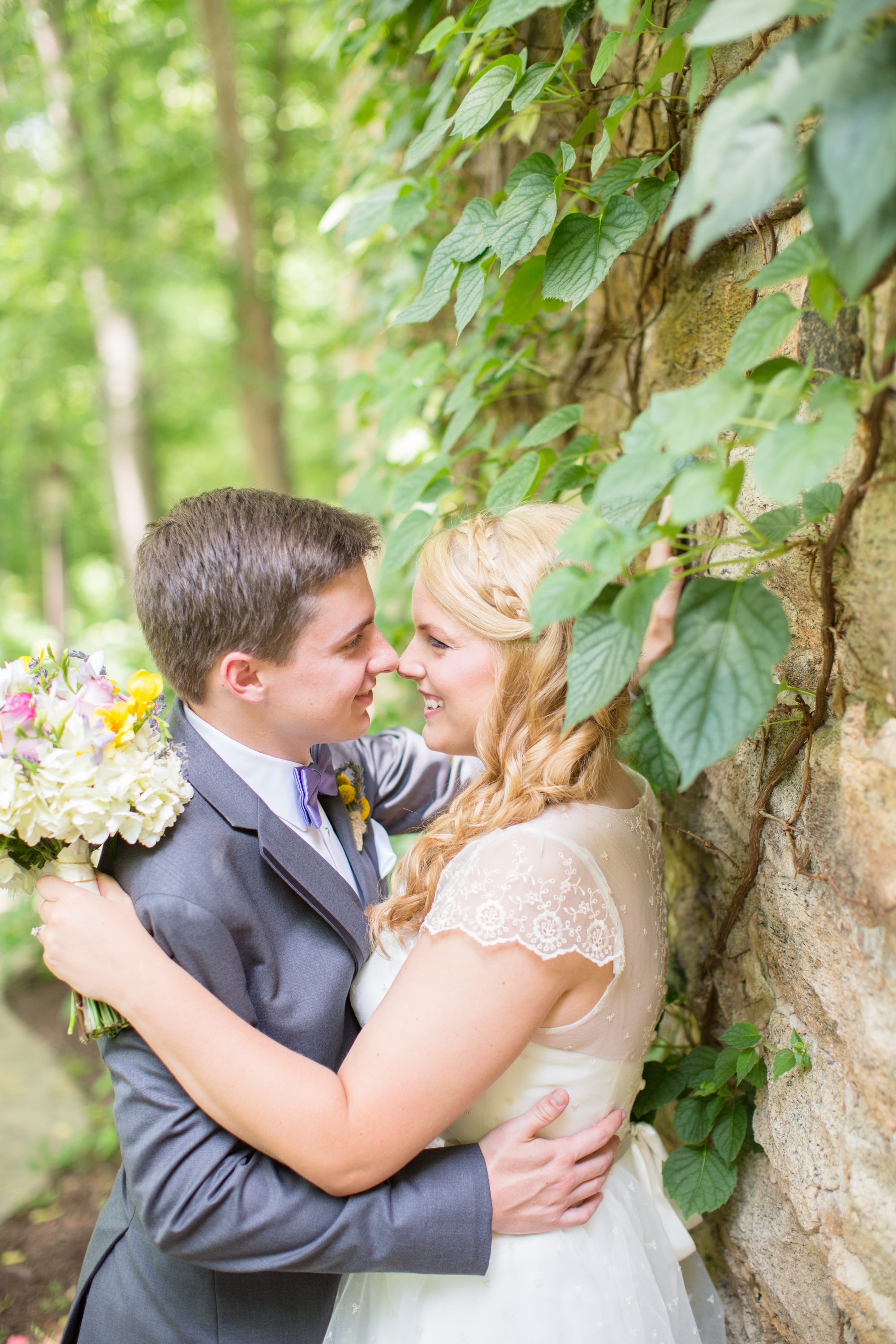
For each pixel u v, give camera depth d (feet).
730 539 3.30
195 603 4.20
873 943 3.65
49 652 4.21
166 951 3.92
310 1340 4.38
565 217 4.59
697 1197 4.58
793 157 2.60
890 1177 3.61
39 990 13.65
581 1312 3.98
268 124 28.45
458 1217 3.89
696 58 3.87
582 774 4.26
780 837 4.34
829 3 2.67
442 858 4.41
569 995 4.03
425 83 7.97
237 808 4.26
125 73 26.09
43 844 3.96
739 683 3.00
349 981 4.45
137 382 29.40
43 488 38.29
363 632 4.54
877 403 3.16
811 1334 4.27
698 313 5.15
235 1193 3.73
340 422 14.52
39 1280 7.97
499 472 7.30
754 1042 4.45
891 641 3.37
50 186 26.53
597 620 3.30
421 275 8.71
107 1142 9.70
